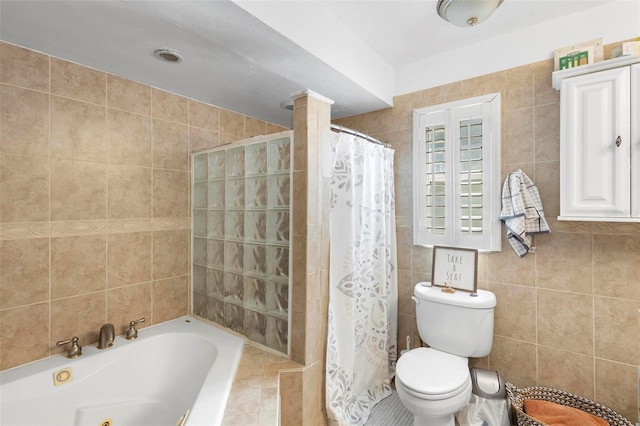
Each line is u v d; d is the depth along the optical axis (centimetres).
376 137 245
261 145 179
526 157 187
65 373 151
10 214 145
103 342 168
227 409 124
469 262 200
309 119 159
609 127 149
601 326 169
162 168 203
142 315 194
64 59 160
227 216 198
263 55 156
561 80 163
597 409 165
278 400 131
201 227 217
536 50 183
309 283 160
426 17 173
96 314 174
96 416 158
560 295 179
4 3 114
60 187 160
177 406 171
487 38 198
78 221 166
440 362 171
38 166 152
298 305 161
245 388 138
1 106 141
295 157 162
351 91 204
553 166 179
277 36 139
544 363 184
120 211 183
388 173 225
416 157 224
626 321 163
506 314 195
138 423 167
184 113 213
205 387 135
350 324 178
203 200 215
